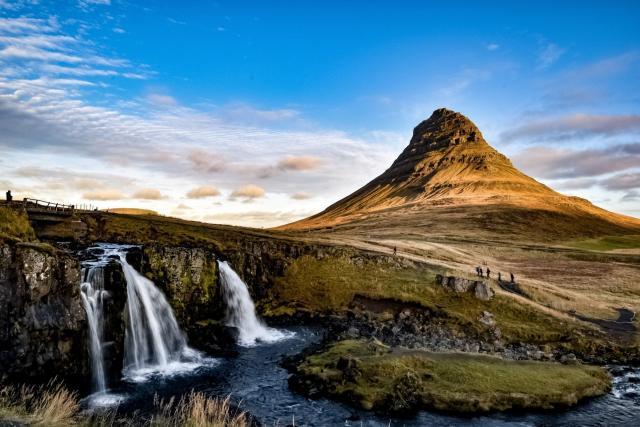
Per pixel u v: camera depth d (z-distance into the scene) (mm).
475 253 104375
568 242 146875
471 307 51469
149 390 29422
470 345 41000
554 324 47719
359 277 60188
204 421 18438
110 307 33219
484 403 26516
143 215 72062
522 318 49594
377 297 54438
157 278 42750
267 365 34906
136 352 35750
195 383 30828
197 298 45500
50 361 26750
